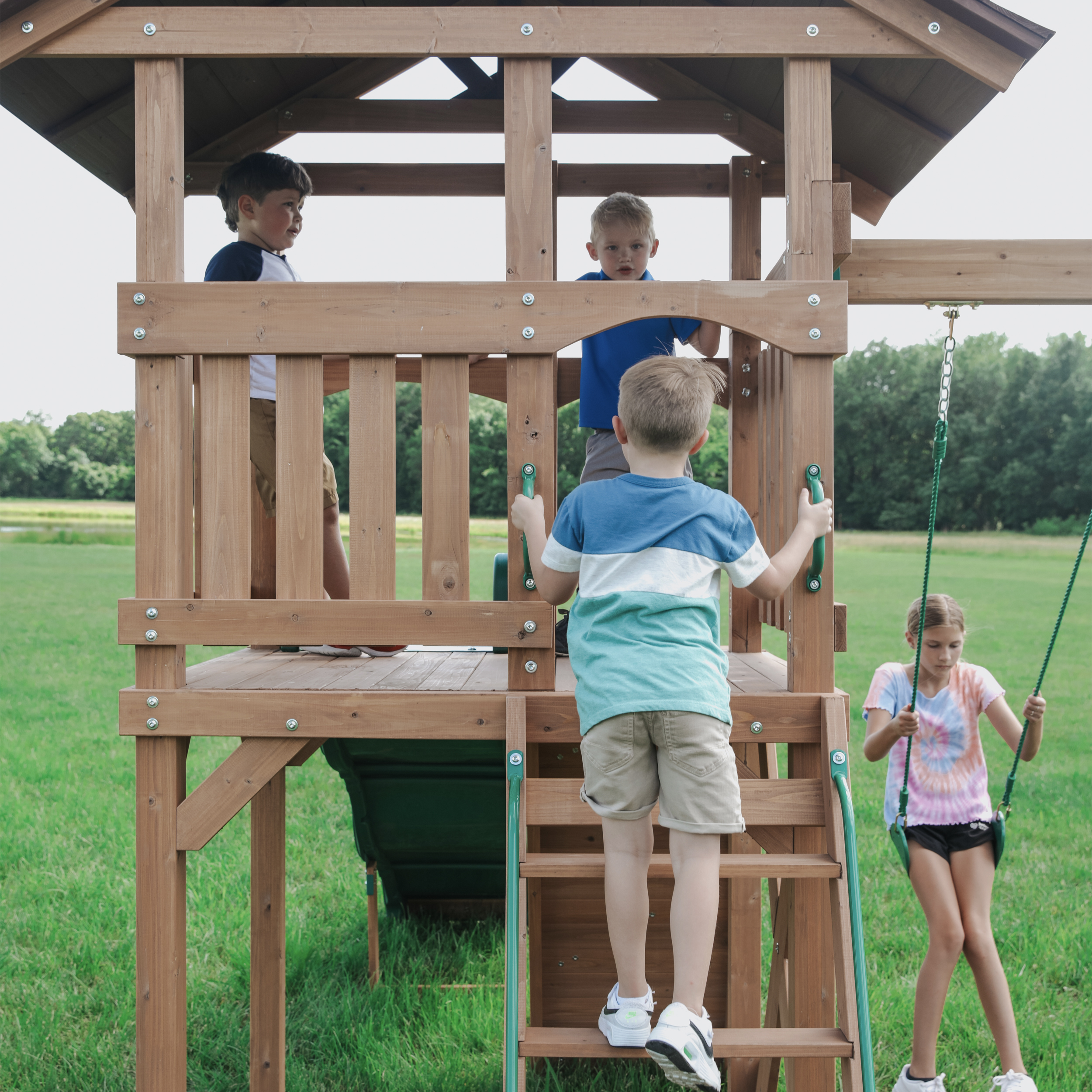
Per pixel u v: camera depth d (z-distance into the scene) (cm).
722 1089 371
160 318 262
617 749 210
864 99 343
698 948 202
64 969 448
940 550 3850
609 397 368
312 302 262
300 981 443
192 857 597
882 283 310
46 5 264
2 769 805
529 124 266
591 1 327
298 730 261
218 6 295
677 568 218
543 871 229
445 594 263
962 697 316
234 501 265
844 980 222
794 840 277
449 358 263
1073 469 4531
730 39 265
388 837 461
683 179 427
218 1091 353
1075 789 748
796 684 261
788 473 265
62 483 4434
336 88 420
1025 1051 363
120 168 393
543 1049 212
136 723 261
